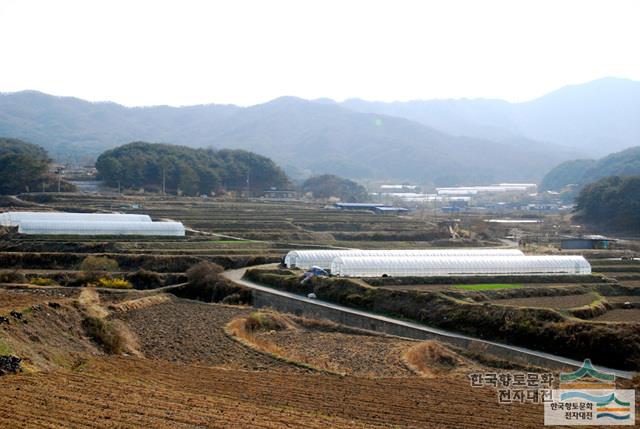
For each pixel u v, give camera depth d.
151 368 59.69
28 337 60.91
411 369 67.62
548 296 99.56
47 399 44.50
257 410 47.31
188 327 82.88
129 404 45.50
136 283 112.56
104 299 96.69
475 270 114.25
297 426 43.72
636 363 70.50
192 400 48.47
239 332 80.81
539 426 48.16
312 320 90.56
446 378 62.81
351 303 97.62
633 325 75.75
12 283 100.75
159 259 124.50
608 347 73.06
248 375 59.47
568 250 158.38
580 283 110.75
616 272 122.94
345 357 72.31
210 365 65.81
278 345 77.69
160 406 45.84
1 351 52.78
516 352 75.50
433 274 112.69
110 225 148.75
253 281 113.69
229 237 158.75
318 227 191.12
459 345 79.81
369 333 85.31
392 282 105.81
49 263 120.69
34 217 155.00
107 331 71.62
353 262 110.25
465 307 87.56
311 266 120.75
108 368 57.44
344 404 51.41
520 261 116.94
